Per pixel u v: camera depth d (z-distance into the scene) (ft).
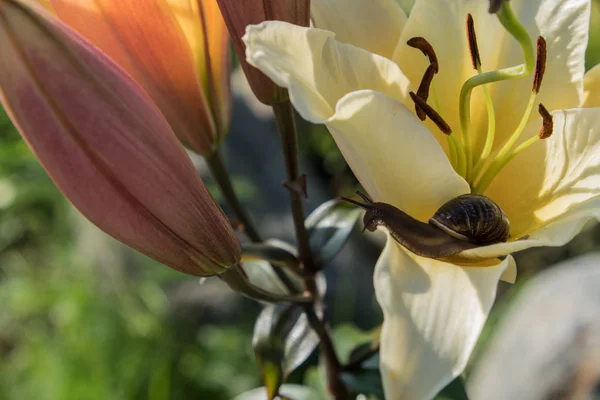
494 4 1.22
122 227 1.28
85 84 1.21
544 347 2.68
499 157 1.36
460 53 1.39
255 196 3.76
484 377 2.94
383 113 1.22
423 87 1.33
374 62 1.31
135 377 3.03
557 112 1.36
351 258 3.72
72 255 3.56
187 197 1.29
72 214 3.74
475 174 1.38
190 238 1.31
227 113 1.45
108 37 1.32
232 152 4.09
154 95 1.38
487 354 3.07
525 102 1.39
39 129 1.22
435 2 1.37
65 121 1.22
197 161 3.47
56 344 3.12
